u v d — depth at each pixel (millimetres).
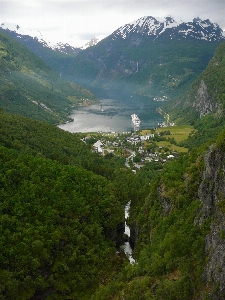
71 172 118250
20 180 103125
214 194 70938
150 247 89125
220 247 61250
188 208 83625
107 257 101250
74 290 88938
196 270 66375
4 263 82750
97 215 109625
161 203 102750
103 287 83188
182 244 73500
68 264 91938
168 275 71688
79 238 97062
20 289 82312
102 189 120812
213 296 58531
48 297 86375
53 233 92812
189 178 93188
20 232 89312
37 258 86188
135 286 75438
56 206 101375
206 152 89688
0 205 93062
